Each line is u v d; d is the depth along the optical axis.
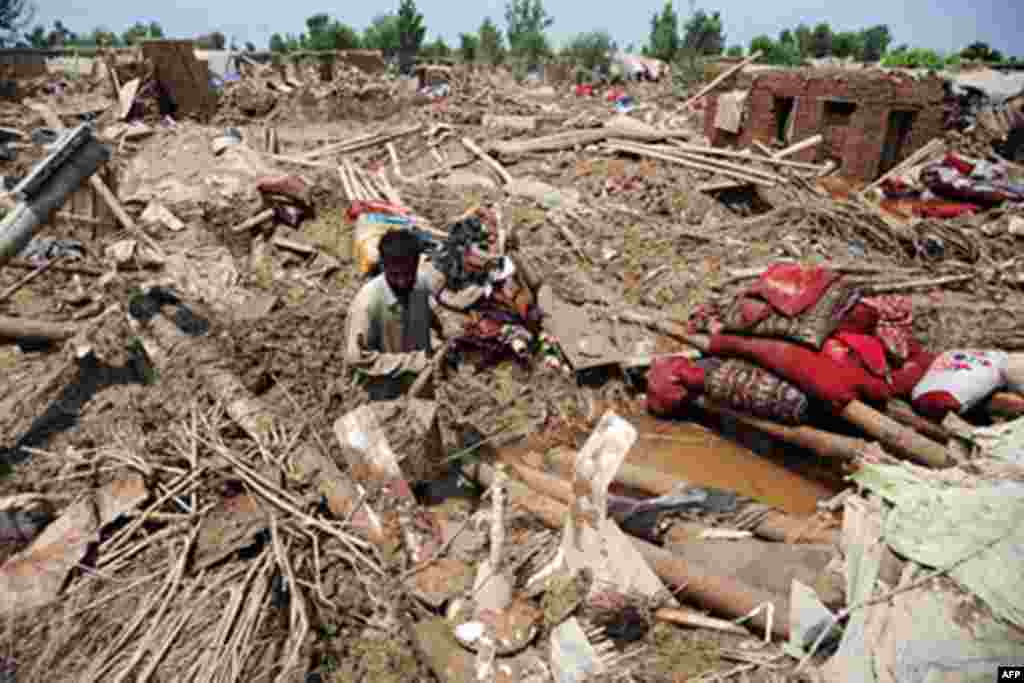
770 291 5.24
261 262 7.52
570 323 6.54
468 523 3.88
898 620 2.74
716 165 10.83
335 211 8.59
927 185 11.09
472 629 3.10
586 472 3.24
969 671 2.51
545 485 4.25
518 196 9.91
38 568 3.41
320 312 6.11
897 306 5.32
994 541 2.84
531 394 5.82
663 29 38.25
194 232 7.99
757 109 13.38
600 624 3.12
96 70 17.91
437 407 4.50
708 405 5.46
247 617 3.18
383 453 3.85
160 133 12.45
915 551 2.93
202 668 2.97
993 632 2.59
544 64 31.39
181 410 4.75
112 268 6.98
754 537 3.75
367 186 9.65
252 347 5.52
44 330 5.53
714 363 5.56
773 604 3.10
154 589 3.38
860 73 11.71
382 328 4.59
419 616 3.27
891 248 8.55
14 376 5.09
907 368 5.10
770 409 5.02
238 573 3.48
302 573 3.58
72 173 4.72
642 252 8.09
